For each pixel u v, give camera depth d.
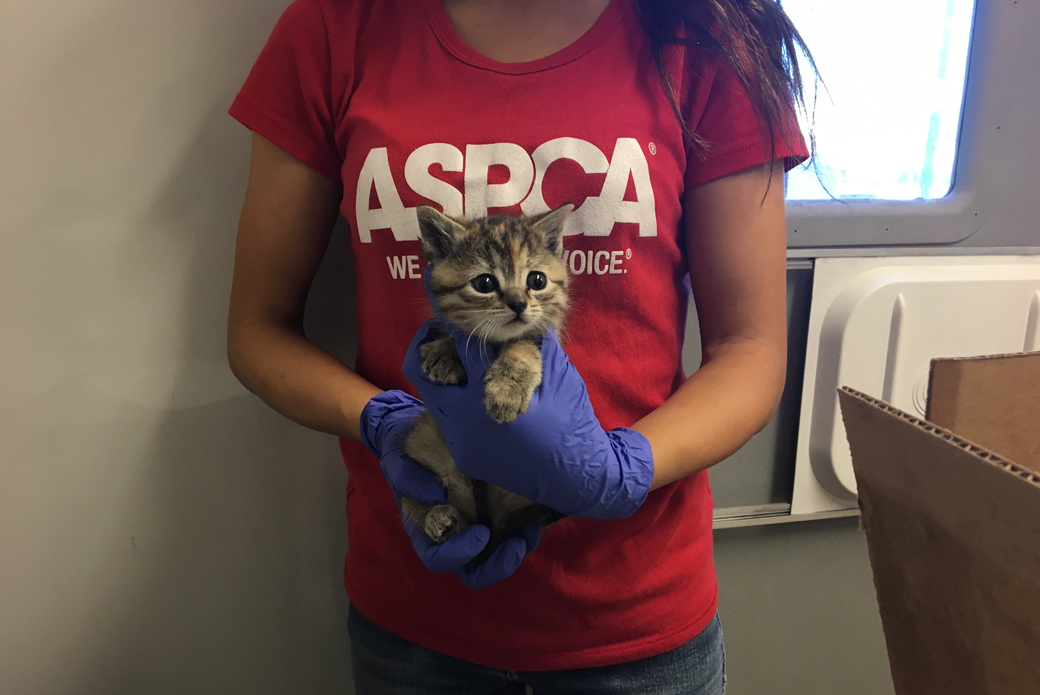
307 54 1.26
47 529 1.76
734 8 1.20
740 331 1.27
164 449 1.77
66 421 1.71
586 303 1.20
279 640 1.93
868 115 1.86
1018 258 1.94
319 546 1.89
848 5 1.78
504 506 1.17
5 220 1.58
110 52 1.55
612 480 1.03
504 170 1.16
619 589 1.20
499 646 1.21
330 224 1.44
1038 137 1.93
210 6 1.57
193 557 1.84
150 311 1.69
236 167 1.65
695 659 1.24
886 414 1.06
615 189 1.14
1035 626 0.80
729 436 1.17
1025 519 0.79
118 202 1.63
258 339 1.34
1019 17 1.83
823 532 2.05
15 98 1.53
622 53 1.19
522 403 0.96
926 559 1.02
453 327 1.07
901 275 1.83
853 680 2.21
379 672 1.31
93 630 1.83
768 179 1.24
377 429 1.18
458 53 1.18
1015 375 1.18
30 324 1.65
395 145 1.15
